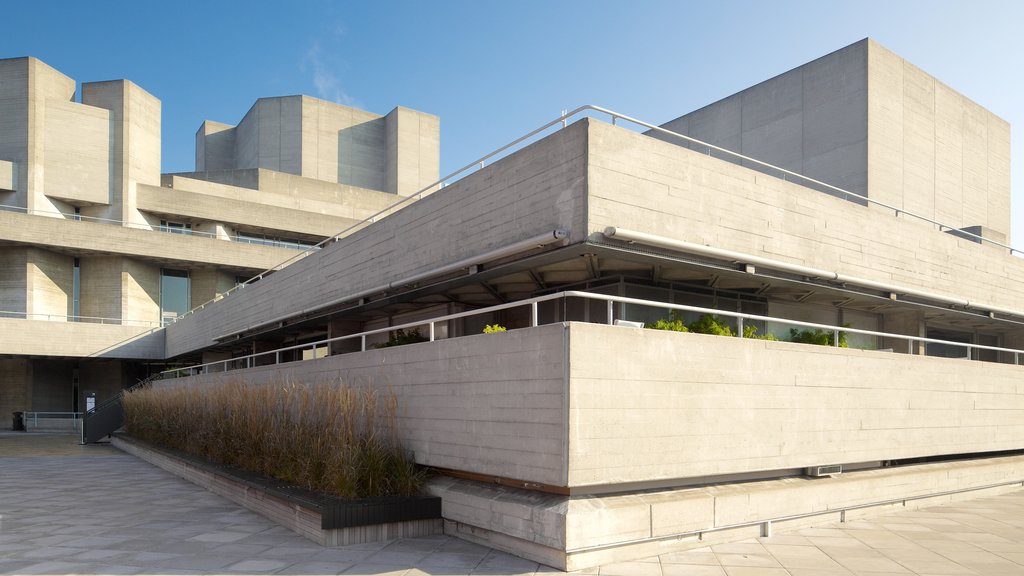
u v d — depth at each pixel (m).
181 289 38.97
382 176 57.12
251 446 12.82
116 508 11.51
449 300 14.61
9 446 25.72
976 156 26.98
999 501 12.40
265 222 40.88
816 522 9.79
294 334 22.67
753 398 9.31
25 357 34.31
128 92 38.22
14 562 7.71
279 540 8.83
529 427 7.92
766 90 25.69
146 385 27.27
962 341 20.55
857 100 22.50
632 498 8.02
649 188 10.48
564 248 9.95
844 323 16.02
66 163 36.16
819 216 13.36
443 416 9.46
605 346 7.80
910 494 11.41
